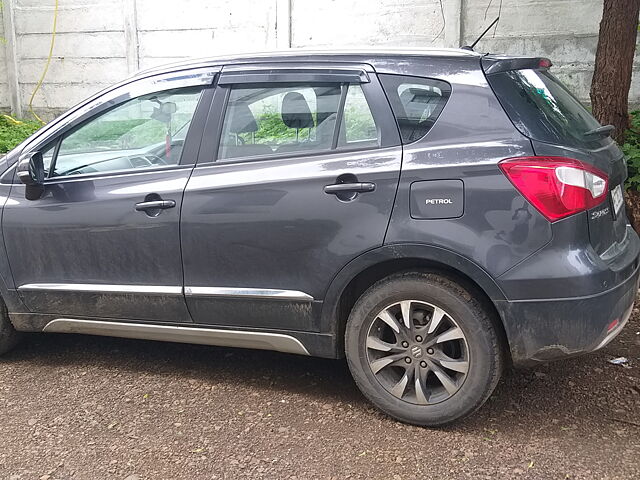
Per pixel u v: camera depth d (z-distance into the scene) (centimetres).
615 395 380
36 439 344
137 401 384
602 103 630
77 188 396
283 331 368
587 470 308
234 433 347
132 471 315
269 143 365
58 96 1075
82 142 405
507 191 315
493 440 336
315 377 412
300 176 349
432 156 329
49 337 485
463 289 330
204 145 377
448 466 314
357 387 398
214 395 390
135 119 397
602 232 332
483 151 321
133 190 382
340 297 353
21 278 413
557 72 840
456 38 869
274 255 356
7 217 407
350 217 340
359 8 905
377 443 335
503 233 317
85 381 411
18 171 390
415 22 887
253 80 373
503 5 848
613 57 619
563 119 344
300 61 368
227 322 377
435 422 343
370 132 346
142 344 469
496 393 386
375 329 350
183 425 356
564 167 313
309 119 360
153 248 379
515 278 315
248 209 358
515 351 325
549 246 313
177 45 993
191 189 369
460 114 332
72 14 1036
